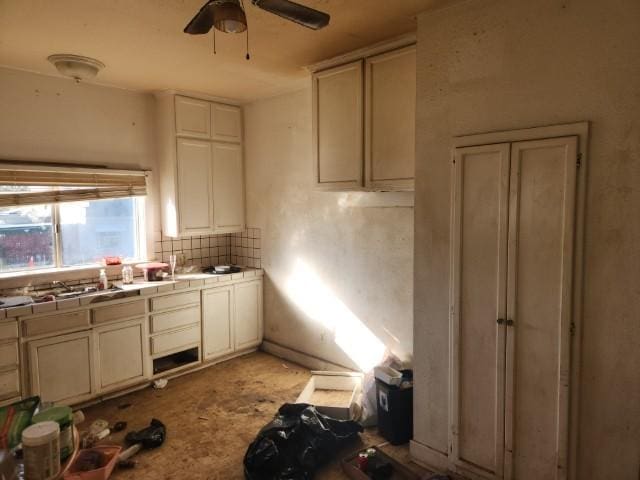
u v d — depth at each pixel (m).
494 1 2.03
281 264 4.05
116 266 3.66
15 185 3.10
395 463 2.39
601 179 1.78
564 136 1.84
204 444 2.70
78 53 2.80
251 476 2.30
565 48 1.84
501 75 2.03
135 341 3.38
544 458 2.00
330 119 3.01
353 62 2.82
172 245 4.08
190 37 2.54
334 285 3.59
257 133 4.13
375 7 2.20
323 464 2.47
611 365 1.81
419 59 2.31
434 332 2.38
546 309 1.95
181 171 3.80
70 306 3.00
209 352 3.88
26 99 3.16
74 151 3.41
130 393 3.39
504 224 2.04
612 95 1.74
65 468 1.39
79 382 3.07
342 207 3.47
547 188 1.91
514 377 2.06
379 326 3.28
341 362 3.60
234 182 4.21
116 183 3.62
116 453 2.37
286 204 3.93
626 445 1.79
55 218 3.37
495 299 2.11
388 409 2.68
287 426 2.49
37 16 2.25
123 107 3.67
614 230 1.77
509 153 2.00
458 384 2.26
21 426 1.48
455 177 2.19
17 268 3.22
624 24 1.70
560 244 1.89
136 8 2.17
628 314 1.76
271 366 3.92
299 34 2.52
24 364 2.83
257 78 3.40
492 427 2.16
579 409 1.90
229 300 4.00
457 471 2.29
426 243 2.37
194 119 3.87
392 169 2.67
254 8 2.17
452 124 2.21
